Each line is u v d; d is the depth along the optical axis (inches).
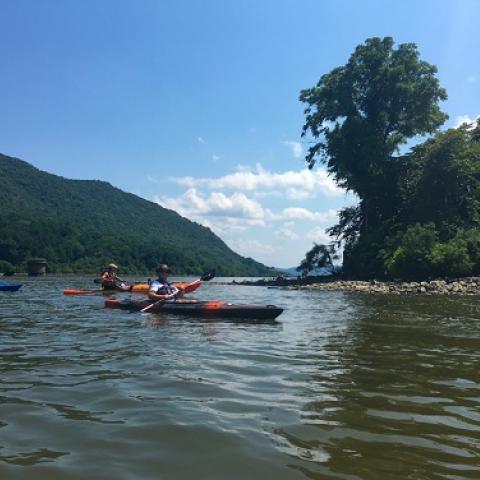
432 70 1574.8
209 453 143.9
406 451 146.3
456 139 1434.5
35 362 265.4
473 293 941.8
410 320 482.0
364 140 1535.4
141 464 136.6
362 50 1588.3
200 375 236.1
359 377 237.0
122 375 235.1
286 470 132.9
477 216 1434.5
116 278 924.6
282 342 338.6
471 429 165.9
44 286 1279.5
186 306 510.6
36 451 145.3
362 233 1653.5
